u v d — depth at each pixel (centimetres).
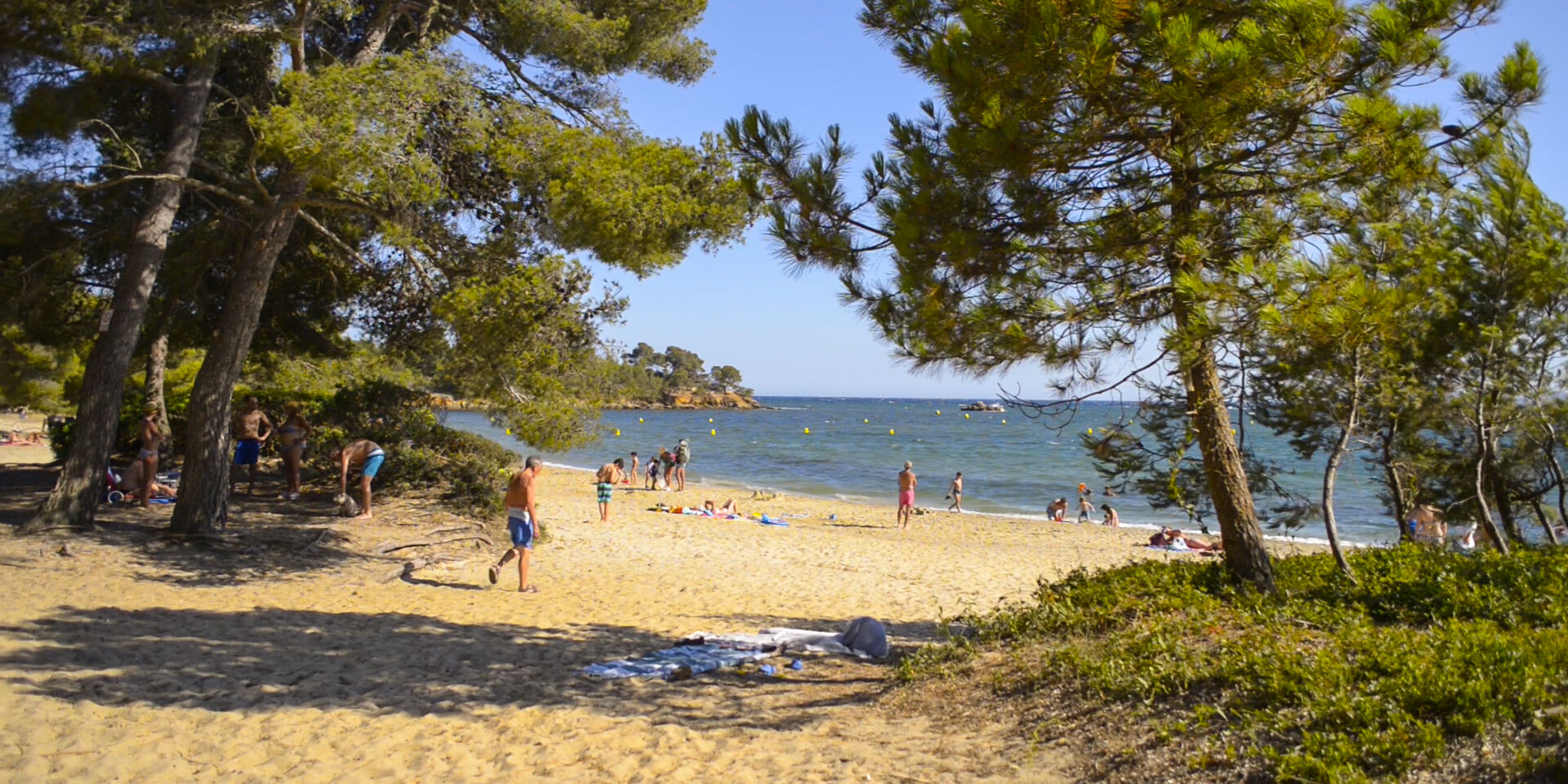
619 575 1349
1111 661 593
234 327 1198
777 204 730
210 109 1398
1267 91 554
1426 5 527
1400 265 634
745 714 659
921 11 691
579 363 1163
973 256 627
